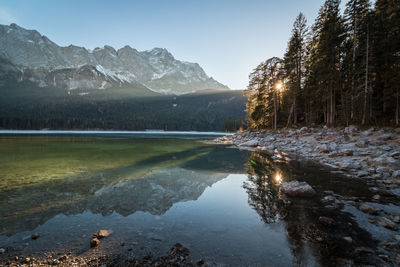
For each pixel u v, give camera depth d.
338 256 3.82
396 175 9.67
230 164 14.93
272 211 6.13
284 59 39.44
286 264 3.63
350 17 26.86
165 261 3.71
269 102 41.28
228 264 3.64
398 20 23.84
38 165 13.61
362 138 19.77
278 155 19.42
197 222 5.40
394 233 4.67
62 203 6.73
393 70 23.59
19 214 5.77
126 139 50.38
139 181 9.91
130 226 5.13
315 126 31.70
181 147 29.36
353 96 25.52
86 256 3.85
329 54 28.34
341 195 7.55
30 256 3.82
